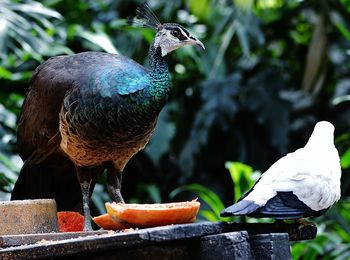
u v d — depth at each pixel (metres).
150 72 8.12
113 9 15.05
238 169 10.45
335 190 6.15
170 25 8.19
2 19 11.33
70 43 13.52
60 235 6.54
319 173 6.05
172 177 15.02
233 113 14.78
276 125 15.03
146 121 8.12
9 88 12.49
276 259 5.80
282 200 5.93
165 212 6.27
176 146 15.19
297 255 10.05
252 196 5.91
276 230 6.21
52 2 14.09
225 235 5.70
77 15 14.45
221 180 15.27
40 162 8.83
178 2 15.37
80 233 6.56
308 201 5.97
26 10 11.67
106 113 8.00
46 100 8.51
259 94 15.27
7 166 10.74
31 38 11.48
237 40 16.00
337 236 10.76
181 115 15.34
